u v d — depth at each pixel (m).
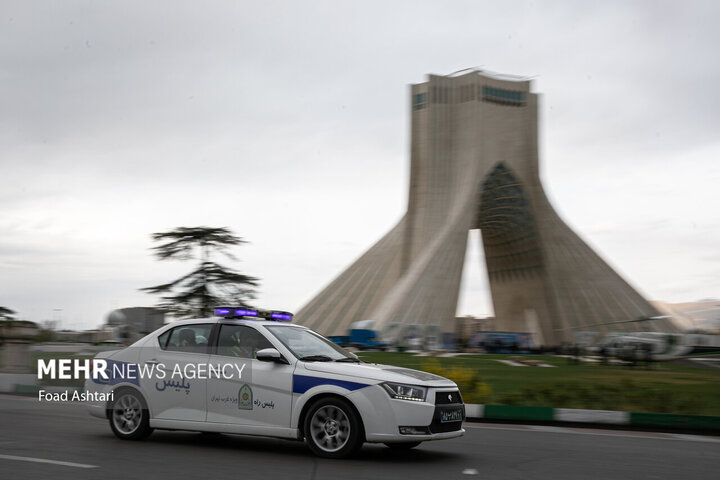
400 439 9.27
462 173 89.31
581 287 91.06
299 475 8.36
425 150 90.56
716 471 9.25
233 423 10.13
